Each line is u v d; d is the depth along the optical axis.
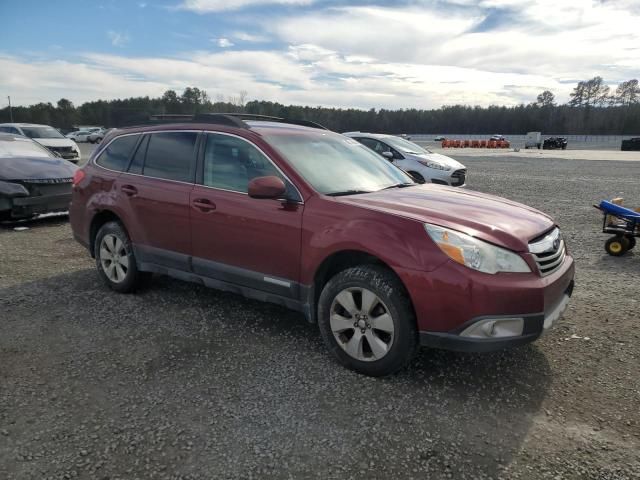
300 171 3.77
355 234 3.28
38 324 4.23
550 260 3.31
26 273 5.69
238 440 2.68
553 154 38.00
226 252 4.04
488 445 2.65
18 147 9.34
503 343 2.99
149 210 4.52
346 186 3.89
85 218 5.21
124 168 4.89
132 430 2.76
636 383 3.29
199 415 2.90
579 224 8.80
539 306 3.02
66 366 3.49
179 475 2.41
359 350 3.36
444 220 3.20
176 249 4.41
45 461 2.50
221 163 4.16
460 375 3.39
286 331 4.11
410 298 3.11
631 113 111.81
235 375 3.37
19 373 3.39
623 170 21.19
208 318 4.38
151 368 3.46
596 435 2.74
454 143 54.78
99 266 5.12
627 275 5.72
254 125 4.29
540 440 2.70
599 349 3.78
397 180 4.48
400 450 2.60
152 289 5.13
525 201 11.55
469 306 2.95
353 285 3.31
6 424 2.80
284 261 3.69
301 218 3.56
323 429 2.78
